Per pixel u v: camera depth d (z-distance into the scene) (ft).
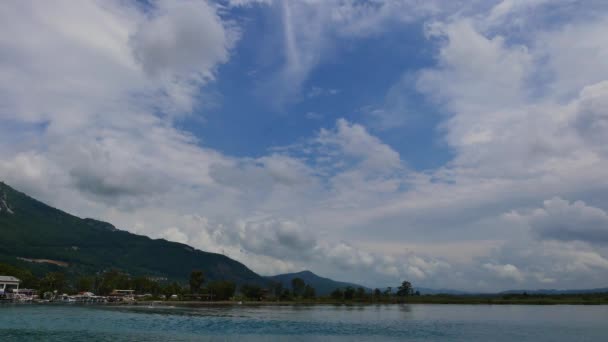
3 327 386.73
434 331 429.38
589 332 430.20
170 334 364.79
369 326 471.62
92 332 365.40
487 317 651.66
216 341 330.13
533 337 387.14
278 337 362.74
